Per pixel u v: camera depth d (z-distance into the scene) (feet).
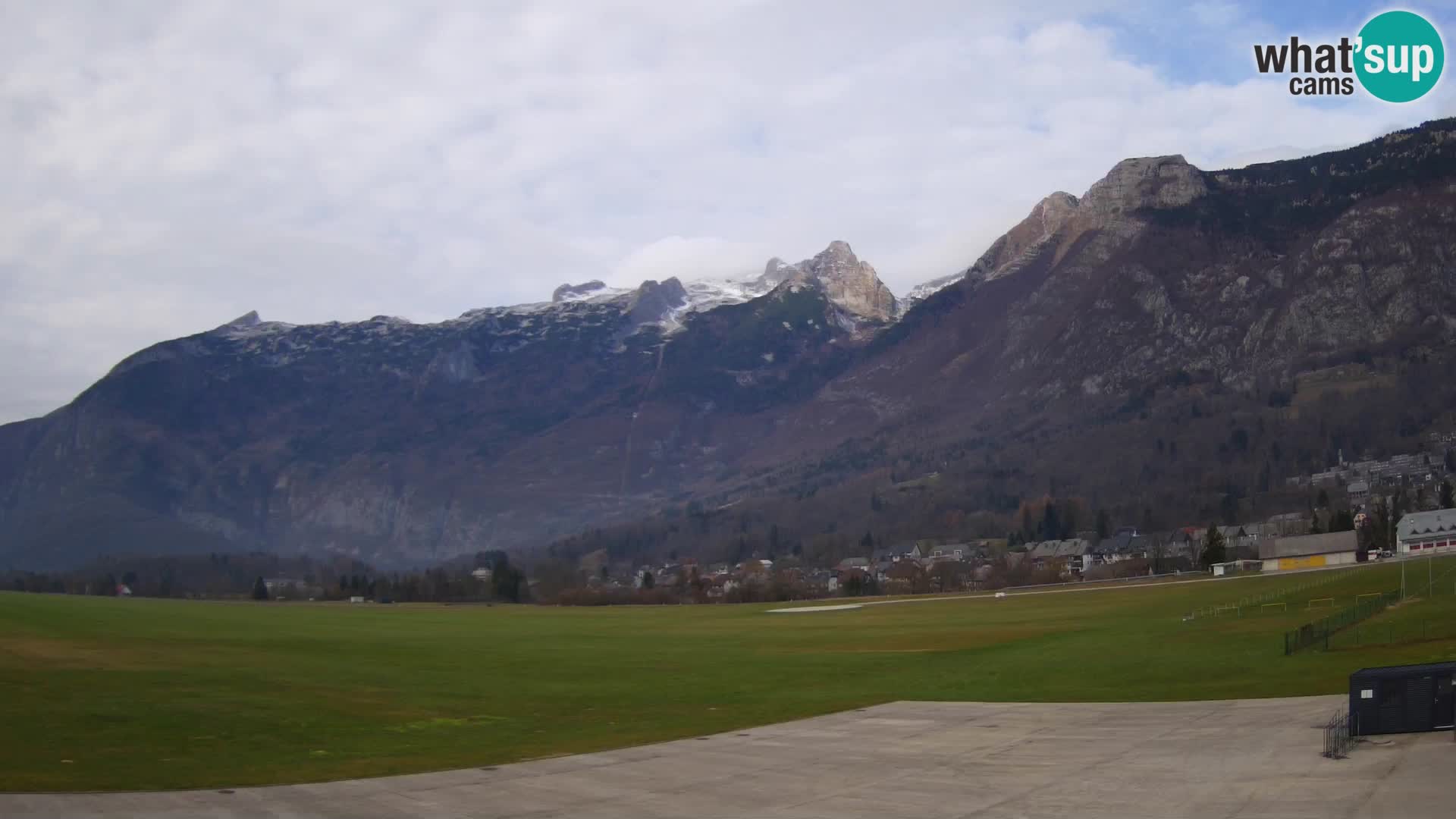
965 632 387.55
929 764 164.66
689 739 191.62
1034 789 145.07
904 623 453.17
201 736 181.68
